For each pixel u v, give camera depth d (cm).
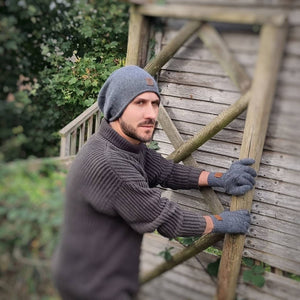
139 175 134
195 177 165
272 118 142
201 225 140
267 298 172
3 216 132
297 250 179
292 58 120
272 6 115
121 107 133
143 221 131
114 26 192
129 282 140
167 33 151
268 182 177
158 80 170
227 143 174
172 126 174
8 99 150
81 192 129
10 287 133
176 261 167
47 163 144
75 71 184
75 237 130
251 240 190
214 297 158
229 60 130
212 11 125
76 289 130
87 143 140
